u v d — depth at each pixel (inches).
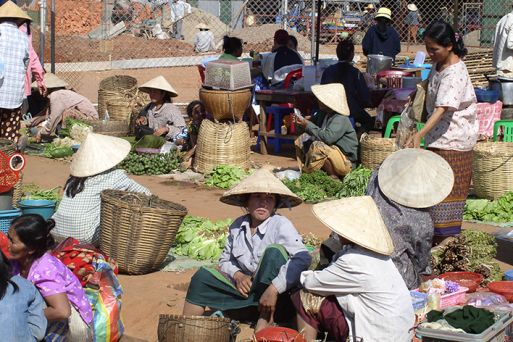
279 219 244.5
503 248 317.1
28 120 595.5
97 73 946.7
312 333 221.3
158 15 1270.9
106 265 235.9
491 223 372.2
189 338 212.8
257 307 243.9
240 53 506.3
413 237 240.4
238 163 468.8
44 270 203.3
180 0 1274.6
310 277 217.6
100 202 296.2
